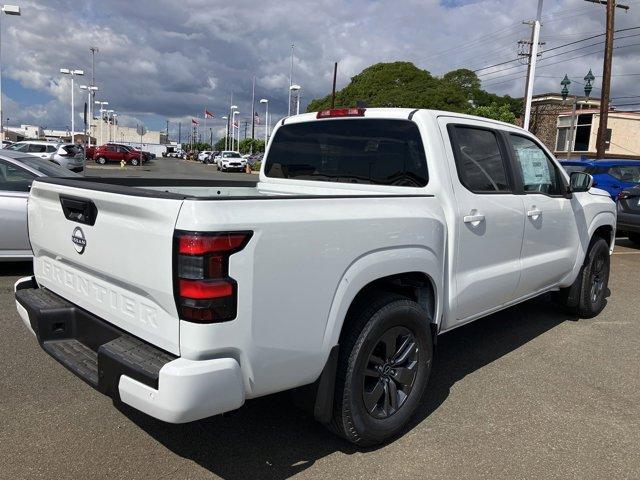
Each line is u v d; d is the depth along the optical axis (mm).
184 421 2359
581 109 43875
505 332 5516
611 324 5848
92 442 3221
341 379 2965
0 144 31953
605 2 22219
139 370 2377
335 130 4297
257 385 2580
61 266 3270
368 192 4000
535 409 3824
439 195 3615
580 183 5227
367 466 3064
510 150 4363
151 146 100000
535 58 22484
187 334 2361
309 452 3193
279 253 2527
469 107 44406
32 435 3275
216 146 124062
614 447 3348
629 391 4164
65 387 3926
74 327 3178
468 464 3113
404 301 3242
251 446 3234
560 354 4918
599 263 5969
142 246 2496
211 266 2314
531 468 3092
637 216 10484
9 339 4812
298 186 4559
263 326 2514
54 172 7324
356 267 2906
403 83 45906
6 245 6715
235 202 2420
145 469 2969
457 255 3715
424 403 3881
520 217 4352
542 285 5008
